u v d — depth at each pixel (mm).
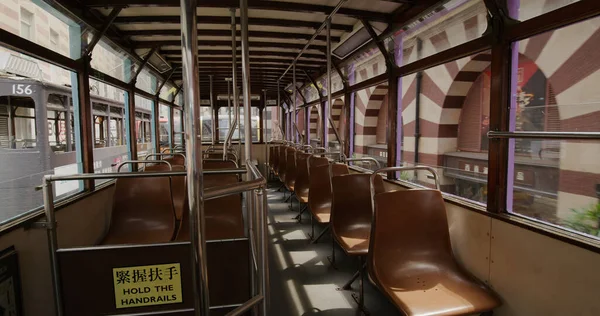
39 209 2381
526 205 2139
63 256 1659
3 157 3951
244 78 2268
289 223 4668
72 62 3008
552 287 1782
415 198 2145
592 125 1974
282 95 9508
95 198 3260
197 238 1095
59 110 4578
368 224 2912
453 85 3957
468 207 2396
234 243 1815
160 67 5566
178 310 1710
